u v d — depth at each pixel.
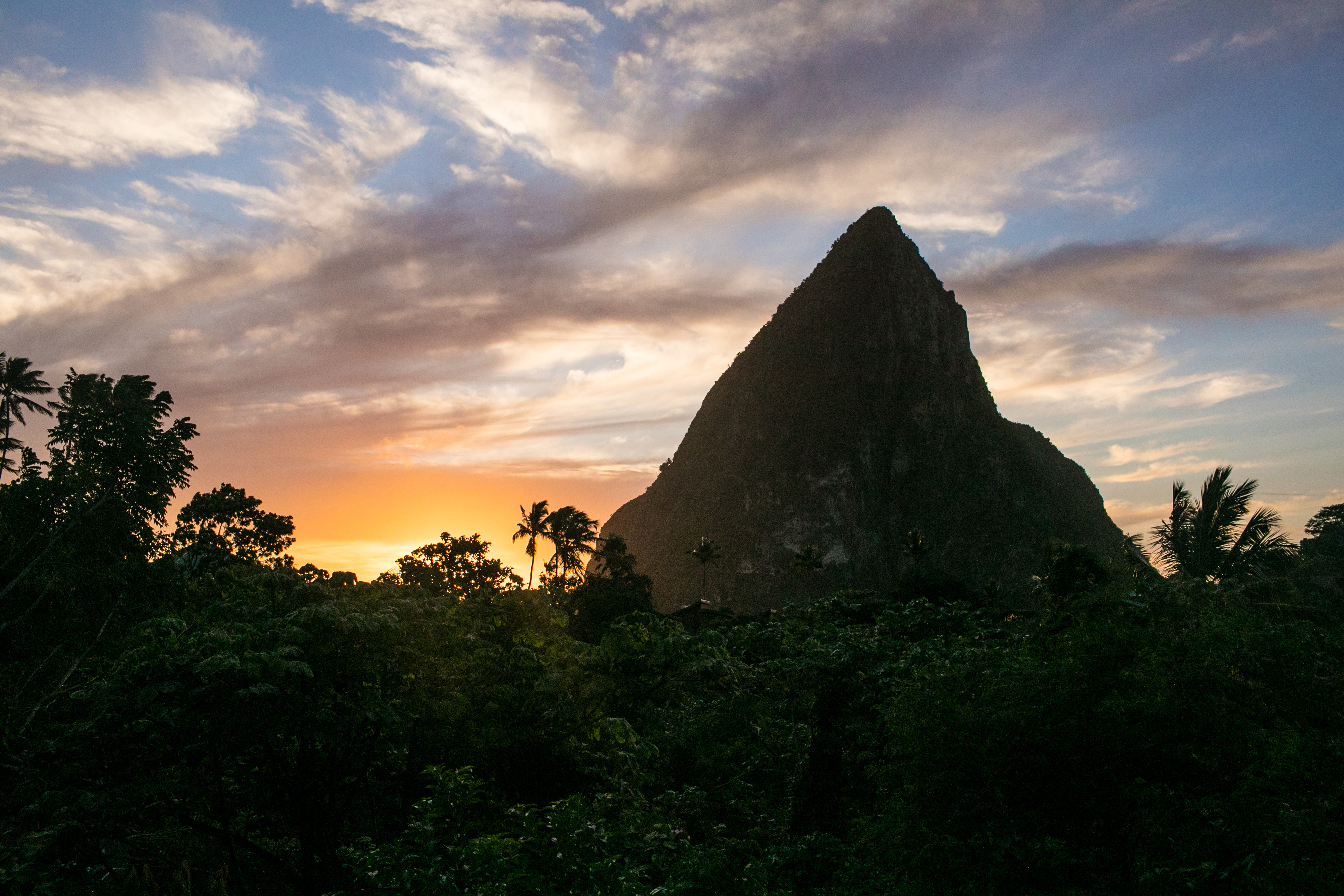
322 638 8.02
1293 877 6.23
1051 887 7.42
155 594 20.36
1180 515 20.31
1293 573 18.47
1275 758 6.98
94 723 7.55
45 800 7.10
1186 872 6.72
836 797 12.20
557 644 11.45
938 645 13.40
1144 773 7.53
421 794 9.81
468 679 10.44
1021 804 7.81
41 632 18.86
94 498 20.95
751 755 15.81
